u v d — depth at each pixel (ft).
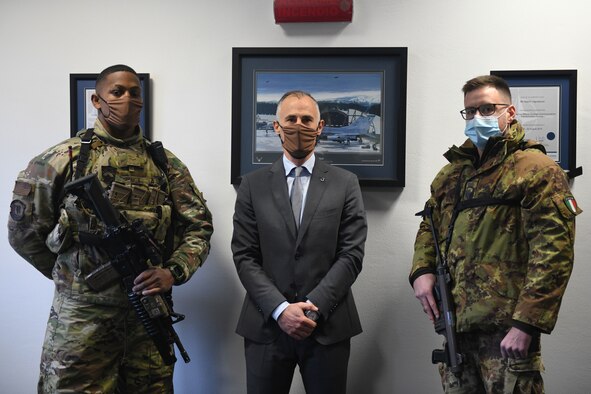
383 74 6.58
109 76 5.31
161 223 5.41
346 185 5.68
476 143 4.99
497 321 4.52
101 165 5.18
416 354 6.61
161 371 5.47
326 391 5.31
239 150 6.68
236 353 6.73
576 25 6.45
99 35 6.82
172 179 5.78
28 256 5.38
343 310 5.45
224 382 6.73
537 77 6.44
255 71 6.67
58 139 6.87
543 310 4.29
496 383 4.54
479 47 6.54
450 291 4.93
